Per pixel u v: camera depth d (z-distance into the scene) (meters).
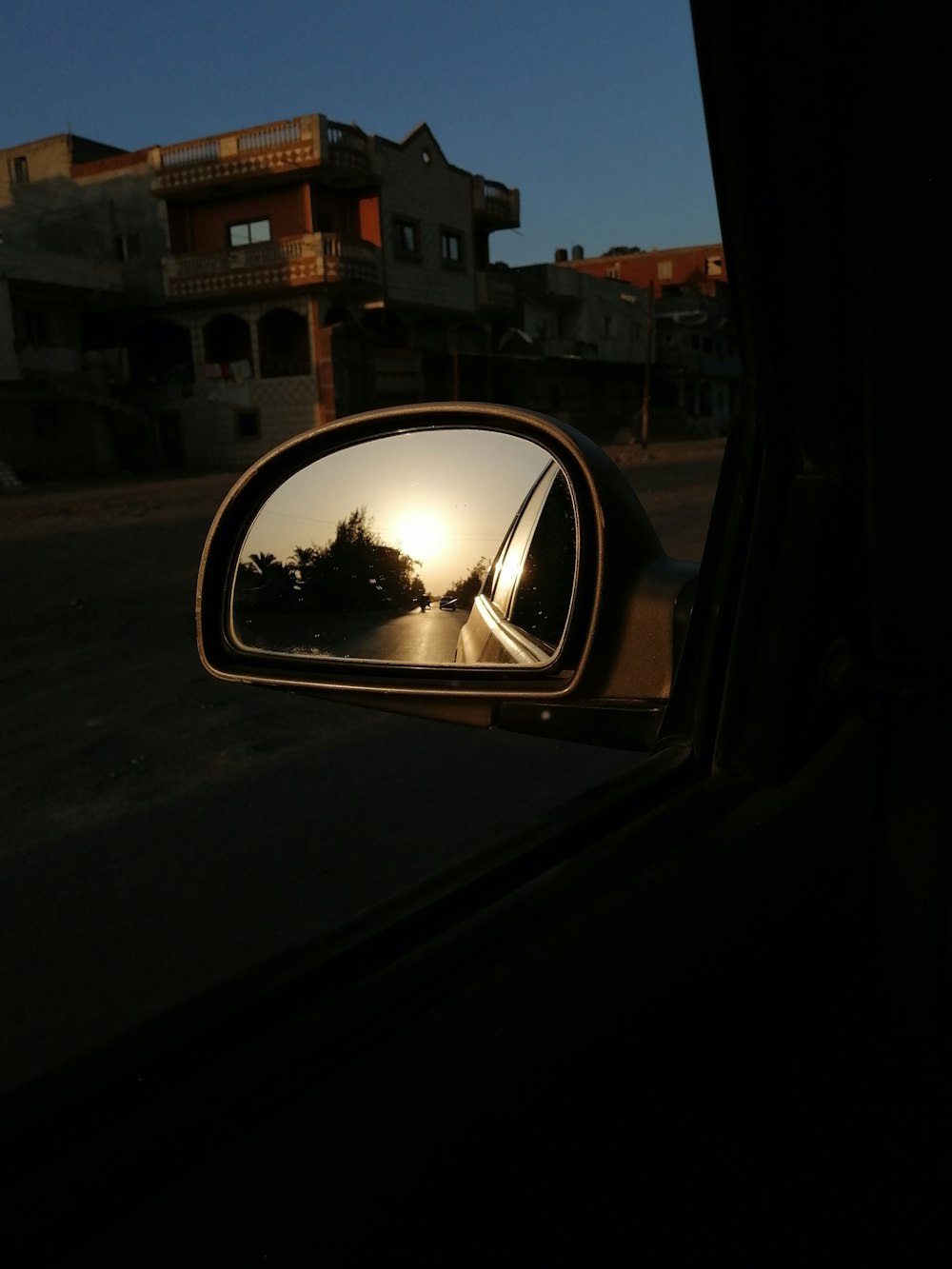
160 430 41.53
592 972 0.61
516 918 0.64
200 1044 0.51
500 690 1.07
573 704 1.02
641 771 0.85
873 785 0.85
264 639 1.25
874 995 0.77
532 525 1.16
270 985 0.55
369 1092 0.50
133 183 39.62
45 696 5.38
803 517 0.80
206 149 37.44
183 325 40.53
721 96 0.58
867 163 0.58
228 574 1.28
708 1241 0.54
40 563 11.43
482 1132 0.49
